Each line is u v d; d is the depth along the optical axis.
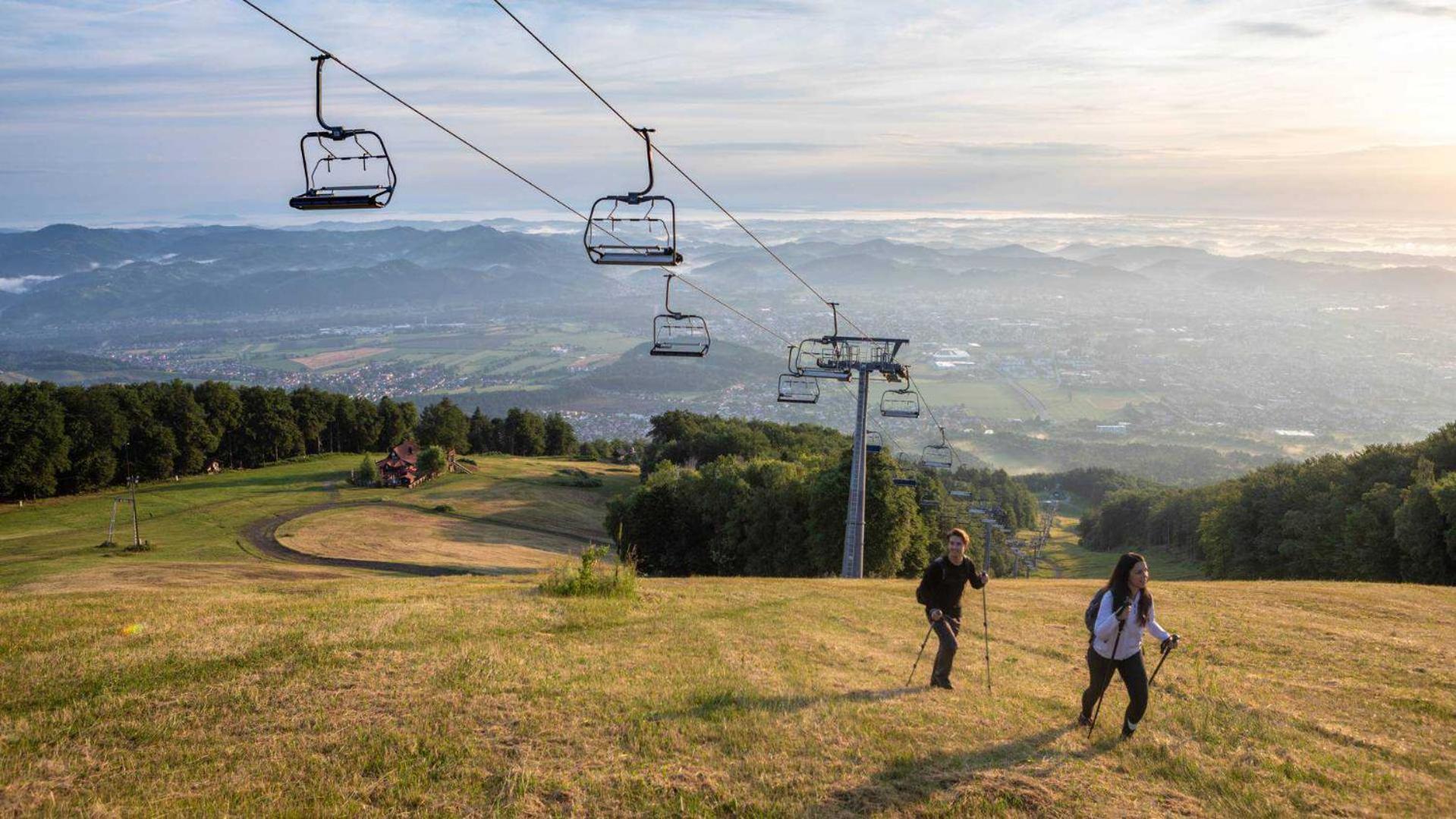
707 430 126.50
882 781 8.14
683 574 63.75
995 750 9.12
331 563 74.56
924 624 18.52
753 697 10.91
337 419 154.50
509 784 7.88
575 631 15.43
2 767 8.13
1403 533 47.22
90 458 108.00
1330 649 15.61
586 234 15.90
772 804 7.55
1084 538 155.88
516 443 183.25
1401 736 10.34
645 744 8.98
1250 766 8.93
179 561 69.88
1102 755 9.15
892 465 50.75
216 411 130.50
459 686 10.90
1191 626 17.86
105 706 10.01
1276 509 67.81
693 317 27.08
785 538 56.59
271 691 10.61
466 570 73.88
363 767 8.31
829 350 43.00
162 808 7.33
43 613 16.14
